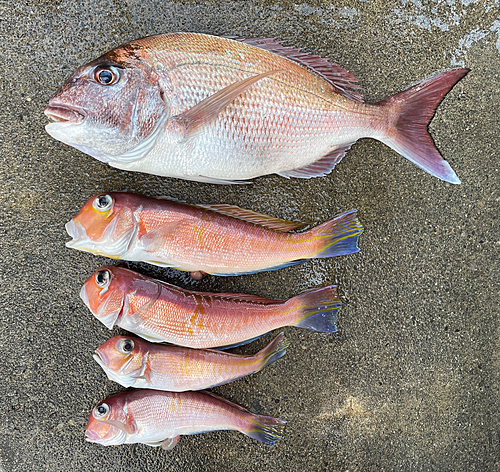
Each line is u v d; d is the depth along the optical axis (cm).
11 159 61
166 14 62
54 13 61
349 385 65
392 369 66
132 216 57
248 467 64
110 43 61
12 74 61
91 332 62
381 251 66
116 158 56
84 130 54
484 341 67
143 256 58
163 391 60
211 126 56
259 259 60
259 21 63
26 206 62
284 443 64
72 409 62
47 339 62
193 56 56
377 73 65
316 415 65
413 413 66
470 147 66
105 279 57
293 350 64
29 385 62
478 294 67
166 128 55
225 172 58
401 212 66
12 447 62
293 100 58
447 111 66
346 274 65
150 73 54
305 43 64
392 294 66
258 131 57
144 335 58
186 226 58
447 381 67
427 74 65
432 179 66
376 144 65
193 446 63
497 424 67
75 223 57
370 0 64
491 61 66
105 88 54
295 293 65
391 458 66
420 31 65
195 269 59
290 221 62
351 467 65
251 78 54
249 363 61
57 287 62
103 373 62
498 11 66
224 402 61
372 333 65
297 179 64
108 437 59
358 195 65
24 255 62
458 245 67
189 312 59
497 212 67
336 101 59
